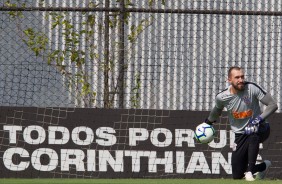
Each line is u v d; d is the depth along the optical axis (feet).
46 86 130.72
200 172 118.32
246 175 104.37
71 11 124.88
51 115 118.01
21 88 130.52
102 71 129.59
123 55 126.21
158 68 131.54
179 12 124.67
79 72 130.62
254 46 133.18
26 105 130.21
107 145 117.91
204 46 132.77
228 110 105.50
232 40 133.08
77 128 118.01
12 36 131.44
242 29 133.18
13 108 117.91
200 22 133.08
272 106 102.89
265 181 105.19
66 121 118.01
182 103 131.85
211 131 105.40
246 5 134.51
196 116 119.44
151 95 130.93
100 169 117.39
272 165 119.75
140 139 118.42
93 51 130.62
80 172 117.19
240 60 133.28
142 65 131.13
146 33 131.85
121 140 118.11
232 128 106.11
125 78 129.49
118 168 117.70
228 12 125.49
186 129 119.03
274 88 132.57
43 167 116.98
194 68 132.46
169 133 118.73
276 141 120.06
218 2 133.90
